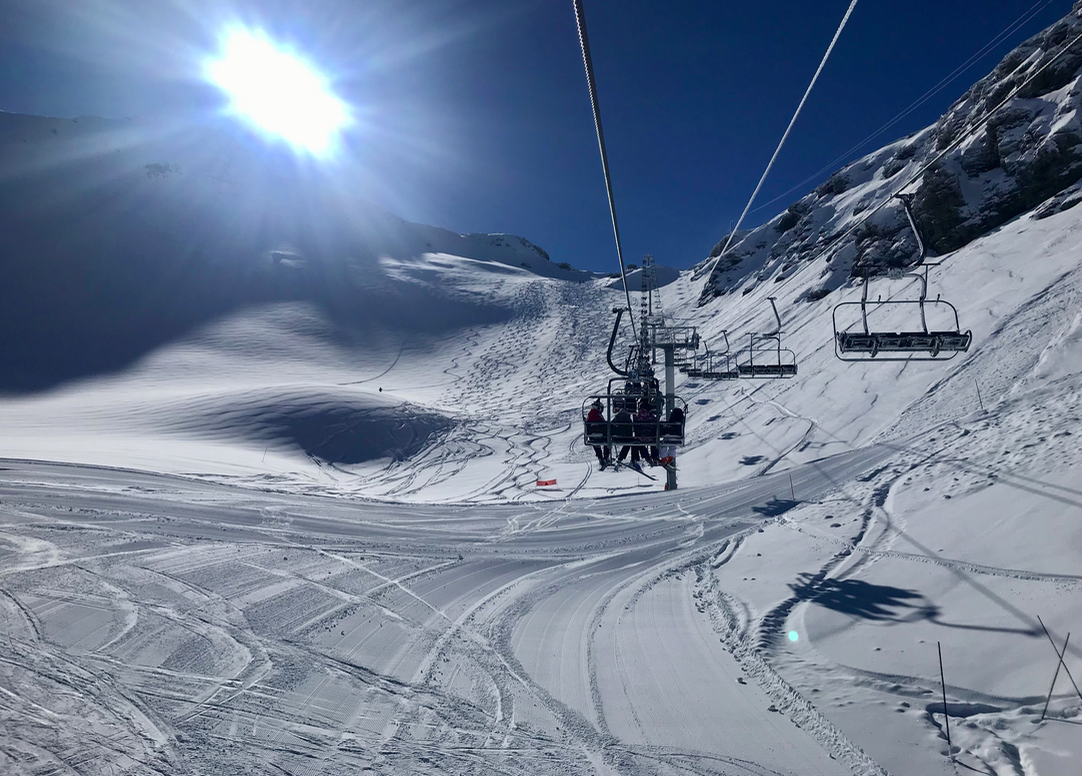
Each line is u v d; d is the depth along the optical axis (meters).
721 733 7.02
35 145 124.00
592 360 72.19
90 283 87.06
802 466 24.78
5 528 14.21
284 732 6.90
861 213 66.38
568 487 30.48
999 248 36.62
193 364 70.12
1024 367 22.66
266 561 13.46
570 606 11.61
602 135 5.97
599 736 6.98
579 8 4.35
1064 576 8.37
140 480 21.56
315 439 42.88
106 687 7.64
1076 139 38.03
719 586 12.39
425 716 7.38
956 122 53.09
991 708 6.71
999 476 12.52
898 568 10.80
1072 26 43.12
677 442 13.48
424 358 80.50
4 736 6.49
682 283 110.69
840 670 8.05
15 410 44.84
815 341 42.38
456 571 13.85
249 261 105.12
